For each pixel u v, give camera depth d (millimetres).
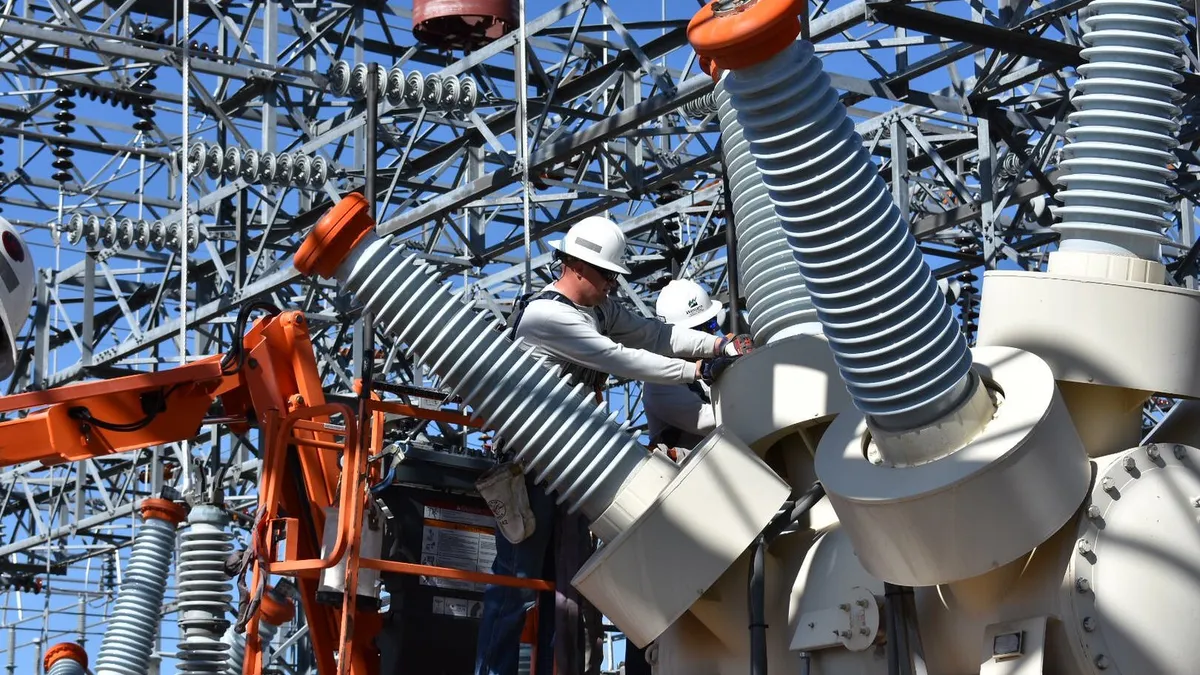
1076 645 4203
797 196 4223
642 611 5004
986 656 4348
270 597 7496
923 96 14789
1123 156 4785
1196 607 4215
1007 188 14875
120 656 8102
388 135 17266
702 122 17453
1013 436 4191
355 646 6895
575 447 5289
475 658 7059
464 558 7082
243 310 7152
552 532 6180
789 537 5270
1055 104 15891
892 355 4227
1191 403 4977
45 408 7363
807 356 5363
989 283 4875
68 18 15656
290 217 18750
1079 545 4273
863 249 4203
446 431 11836
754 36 4090
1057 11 12219
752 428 5418
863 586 4785
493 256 18438
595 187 17156
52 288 21922
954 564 4242
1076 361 4648
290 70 16031
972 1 13281
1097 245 4797
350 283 5414
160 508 8422
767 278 5742
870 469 4426
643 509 5191
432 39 15719
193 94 17031
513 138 17797
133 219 18656
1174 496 4348
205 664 7098
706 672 5320
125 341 19938
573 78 16000
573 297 6191
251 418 7457
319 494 7027
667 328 6523
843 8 12570
